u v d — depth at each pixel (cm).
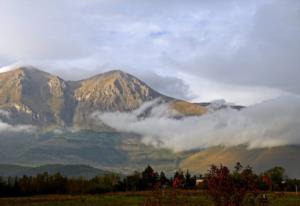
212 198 2078
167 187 2255
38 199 13850
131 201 11688
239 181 2091
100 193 18162
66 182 19262
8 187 17550
